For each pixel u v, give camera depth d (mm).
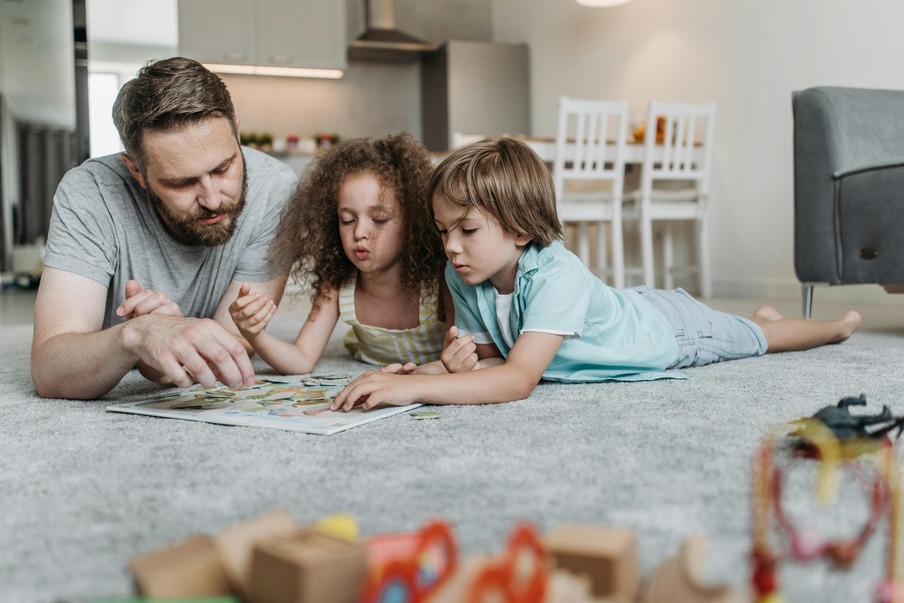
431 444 861
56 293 1226
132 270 1338
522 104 5746
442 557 455
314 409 1053
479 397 1091
